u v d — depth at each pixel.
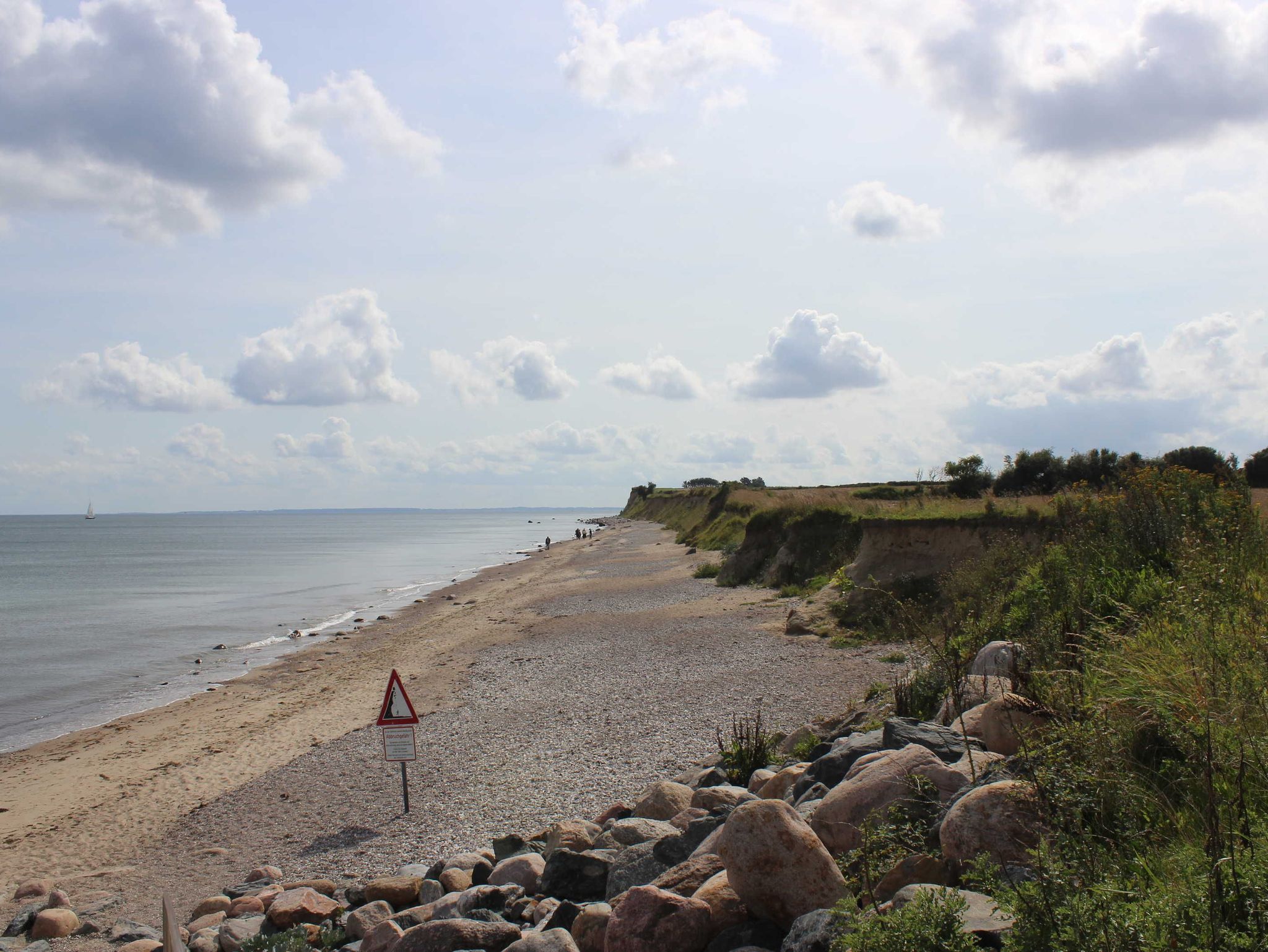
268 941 7.30
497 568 69.38
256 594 55.50
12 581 66.62
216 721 19.78
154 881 10.66
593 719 15.07
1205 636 5.98
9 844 12.63
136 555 105.44
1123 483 14.62
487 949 5.86
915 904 3.66
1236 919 3.19
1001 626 11.75
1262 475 27.03
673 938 4.71
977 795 4.62
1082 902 3.30
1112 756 4.56
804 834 4.68
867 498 38.94
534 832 10.03
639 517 153.12
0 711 23.17
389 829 11.11
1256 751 4.29
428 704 18.28
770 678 16.52
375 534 181.62
